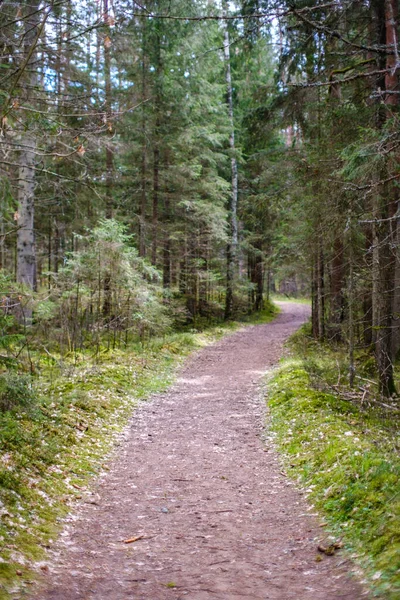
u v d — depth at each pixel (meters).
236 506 5.98
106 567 4.38
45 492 5.85
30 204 13.90
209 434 9.46
